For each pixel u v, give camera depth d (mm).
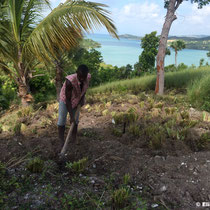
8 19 6031
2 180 2568
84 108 5879
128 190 2395
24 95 6637
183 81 9594
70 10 4789
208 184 2486
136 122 4555
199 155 3090
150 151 3359
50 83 15305
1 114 6676
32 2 6113
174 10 8594
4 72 7070
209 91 6371
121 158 3127
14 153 3260
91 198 2340
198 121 4445
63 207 2211
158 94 7910
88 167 2965
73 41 5102
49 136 3920
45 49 5215
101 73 22438
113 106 6055
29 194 2391
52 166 2918
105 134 4043
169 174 2719
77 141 3590
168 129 3844
